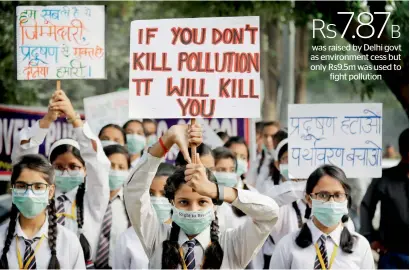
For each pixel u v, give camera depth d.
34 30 7.95
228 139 10.91
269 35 16.36
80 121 8.49
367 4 12.49
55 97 8.30
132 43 6.64
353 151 9.43
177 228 6.12
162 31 6.64
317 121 9.44
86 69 8.00
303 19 13.22
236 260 6.04
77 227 8.72
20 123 12.27
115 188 9.28
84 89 16.19
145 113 6.62
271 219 5.76
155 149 5.75
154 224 6.03
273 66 16.44
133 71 6.63
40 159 7.29
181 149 5.71
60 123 11.73
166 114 6.60
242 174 10.66
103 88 16.42
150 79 6.63
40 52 7.95
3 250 7.27
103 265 8.93
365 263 7.77
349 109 9.43
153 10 15.57
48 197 7.29
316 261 7.67
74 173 8.79
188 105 6.61
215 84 6.61
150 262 6.05
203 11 14.12
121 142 10.76
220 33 6.62
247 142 12.35
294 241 7.79
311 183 7.71
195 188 5.59
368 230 10.55
